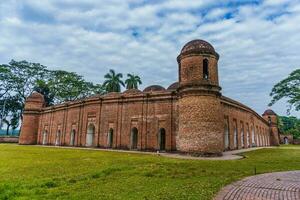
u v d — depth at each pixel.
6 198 5.91
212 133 19.69
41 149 25.52
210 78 20.70
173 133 23.98
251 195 6.65
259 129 46.28
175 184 7.83
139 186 7.51
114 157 16.61
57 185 7.61
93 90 56.00
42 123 41.59
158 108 25.52
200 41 21.58
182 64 21.64
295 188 7.53
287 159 17.50
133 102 27.50
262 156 20.28
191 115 20.12
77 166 11.75
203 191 6.88
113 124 28.67
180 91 21.53
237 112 32.25
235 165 13.20
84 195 6.38
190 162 14.04
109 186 7.49
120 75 49.28
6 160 13.99
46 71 53.38
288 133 77.44
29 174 9.34
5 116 52.75
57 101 54.75
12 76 49.66
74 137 33.81
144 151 24.75
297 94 28.91
